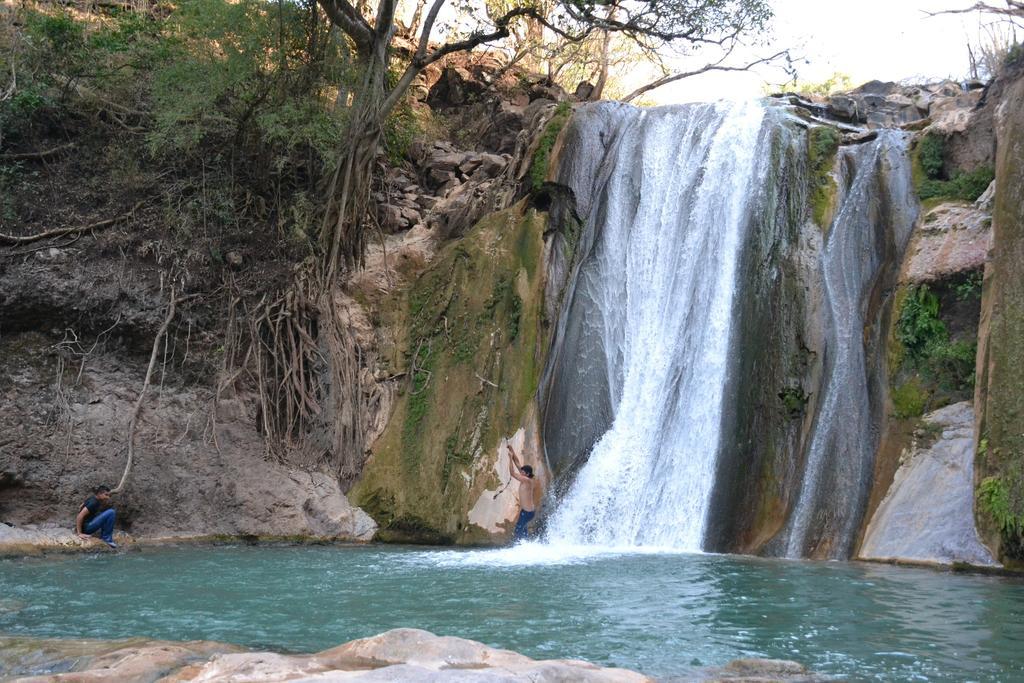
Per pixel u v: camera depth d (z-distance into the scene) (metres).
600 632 8.45
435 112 28.81
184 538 17.16
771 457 16.08
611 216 20.48
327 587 11.29
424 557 14.71
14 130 20.67
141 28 22.56
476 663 6.16
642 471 17.41
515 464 17.55
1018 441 12.75
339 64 21.72
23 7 21.66
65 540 15.48
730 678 6.61
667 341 18.62
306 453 19.39
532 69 32.03
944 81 25.33
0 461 16.30
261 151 21.94
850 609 9.66
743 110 20.16
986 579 11.87
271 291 20.31
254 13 21.02
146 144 21.17
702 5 21.59
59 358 17.84
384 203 23.75
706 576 12.10
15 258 18.12
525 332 19.36
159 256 19.52
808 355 16.58
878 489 15.11
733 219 18.66
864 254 17.47
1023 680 6.73
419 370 20.31
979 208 16.83
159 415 18.16
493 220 21.22
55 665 6.52
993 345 13.41
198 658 6.53
